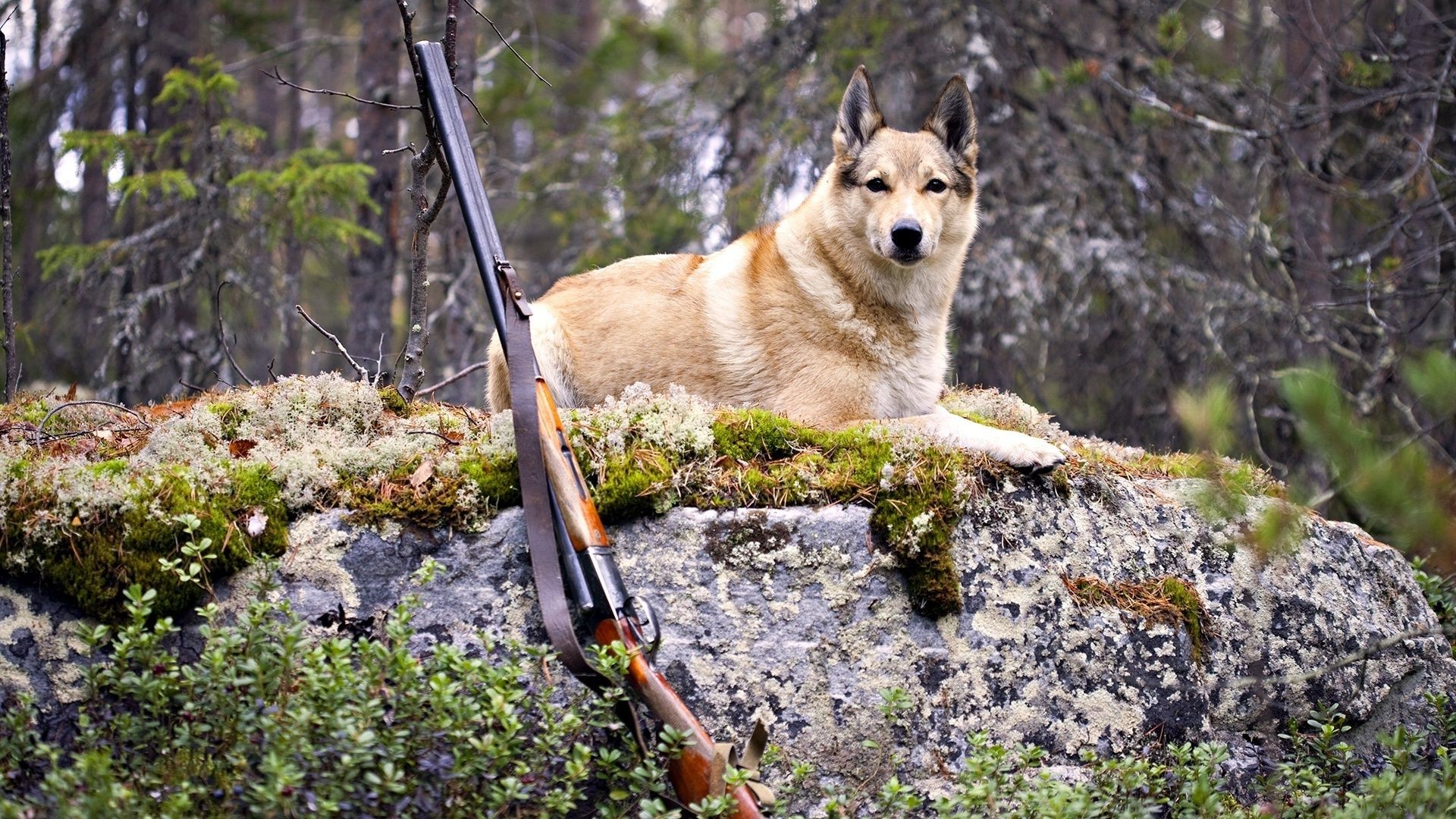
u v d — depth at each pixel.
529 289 15.38
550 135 17.81
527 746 4.95
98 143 12.36
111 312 12.52
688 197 14.31
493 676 4.41
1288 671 6.11
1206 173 14.34
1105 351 13.77
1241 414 12.32
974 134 7.78
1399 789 4.86
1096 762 5.30
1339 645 6.26
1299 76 13.55
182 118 13.99
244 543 5.17
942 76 13.70
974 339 12.84
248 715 4.14
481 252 5.62
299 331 14.11
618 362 7.42
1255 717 6.01
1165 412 13.06
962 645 5.45
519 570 5.34
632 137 14.67
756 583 5.39
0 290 7.72
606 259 14.45
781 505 5.54
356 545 5.29
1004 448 5.85
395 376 7.04
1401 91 11.27
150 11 15.65
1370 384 10.34
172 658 4.39
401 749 4.10
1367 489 4.02
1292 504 4.76
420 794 4.12
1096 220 13.23
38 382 14.77
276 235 12.85
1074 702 5.56
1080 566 5.80
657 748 4.45
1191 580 6.08
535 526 4.91
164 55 15.72
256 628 4.44
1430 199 11.23
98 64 15.82
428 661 5.11
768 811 4.93
